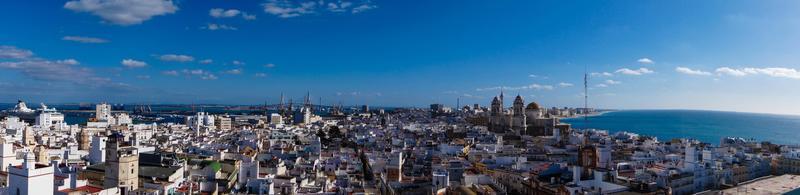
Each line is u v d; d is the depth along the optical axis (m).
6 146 155.75
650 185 165.25
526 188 186.88
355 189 187.00
